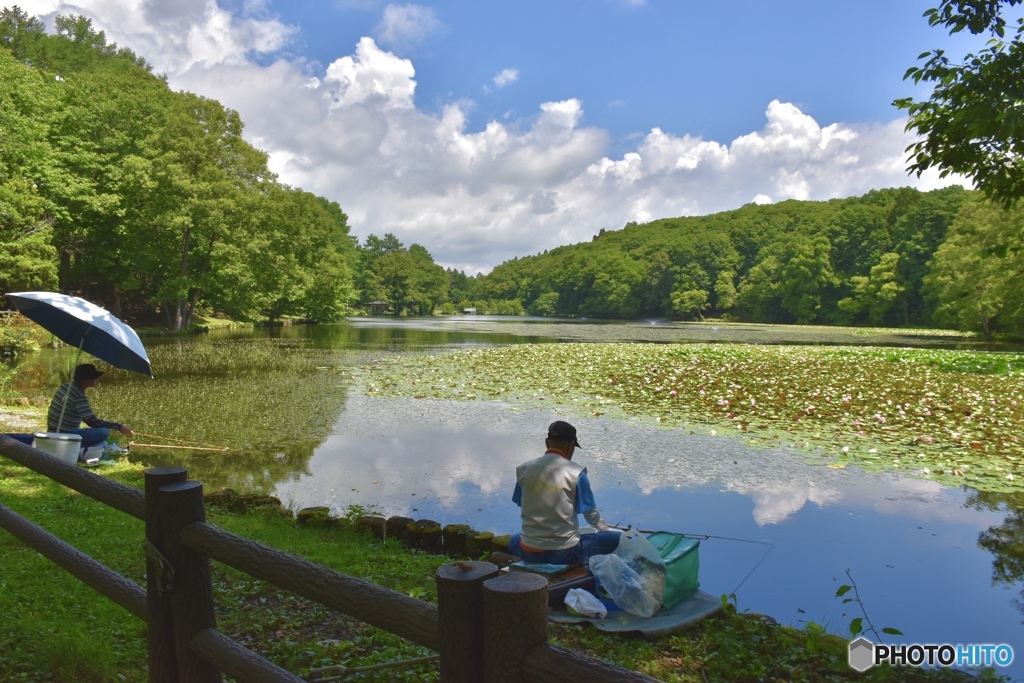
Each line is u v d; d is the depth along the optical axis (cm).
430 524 566
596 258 11606
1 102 2473
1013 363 1920
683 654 350
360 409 1269
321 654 338
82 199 2892
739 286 8869
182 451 927
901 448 920
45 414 1118
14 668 296
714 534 601
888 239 6644
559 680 96
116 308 3681
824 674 332
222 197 3400
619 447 936
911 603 462
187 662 169
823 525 618
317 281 5141
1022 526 616
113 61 4619
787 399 1311
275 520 598
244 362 2109
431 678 311
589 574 407
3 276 2336
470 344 3228
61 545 249
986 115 423
